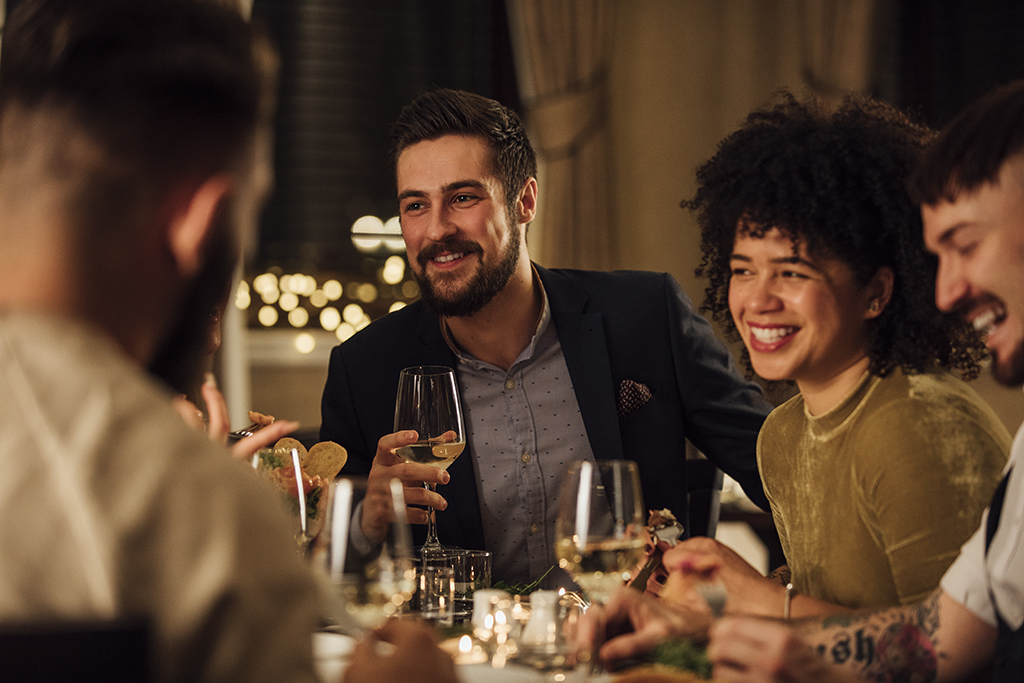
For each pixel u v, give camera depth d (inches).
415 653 31.0
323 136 203.2
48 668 20.3
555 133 197.9
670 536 54.9
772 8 206.1
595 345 80.0
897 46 215.8
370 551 34.5
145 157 24.1
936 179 40.4
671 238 203.3
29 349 22.8
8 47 25.0
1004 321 40.0
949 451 43.6
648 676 34.9
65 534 21.3
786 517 53.9
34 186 23.8
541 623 44.3
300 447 60.6
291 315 200.8
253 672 21.4
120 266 24.2
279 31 200.4
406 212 76.4
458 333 79.9
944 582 41.2
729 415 80.0
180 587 21.3
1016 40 208.8
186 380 28.4
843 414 48.2
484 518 78.1
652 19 202.7
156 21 25.2
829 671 36.5
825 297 46.8
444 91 75.6
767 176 47.9
